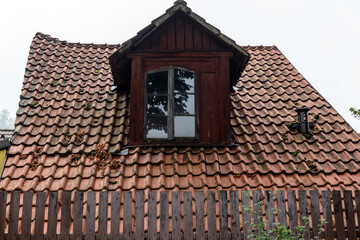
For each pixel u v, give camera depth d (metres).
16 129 7.30
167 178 6.23
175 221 4.43
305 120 7.64
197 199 4.49
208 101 7.20
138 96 7.15
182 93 7.19
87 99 8.31
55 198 4.47
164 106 7.16
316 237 4.44
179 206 4.47
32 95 8.27
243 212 4.52
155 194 4.47
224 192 4.55
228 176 6.34
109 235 4.37
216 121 7.13
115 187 5.97
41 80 8.81
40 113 7.80
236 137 7.38
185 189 5.99
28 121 7.57
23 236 4.41
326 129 7.82
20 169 6.39
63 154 6.71
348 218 4.65
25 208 4.47
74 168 6.42
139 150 6.85
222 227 4.47
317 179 6.44
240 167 6.55
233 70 7.77
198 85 7.24
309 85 9.45
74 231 4.38
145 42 7.32
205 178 6.20
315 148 7.23
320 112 8.39
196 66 7.30
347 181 6.48
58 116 7.67
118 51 7.11
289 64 10.48
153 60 7.29
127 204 4.43
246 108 8.40
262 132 7.56
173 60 7.29
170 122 7.05
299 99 8.81
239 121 7.83
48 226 4.41
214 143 7.04
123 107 8.11
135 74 7.21
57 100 8.22
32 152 6.70
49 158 6.64
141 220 4.41
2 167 6.42
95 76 9.34
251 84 9.41
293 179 6.39
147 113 7.12
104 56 10.34
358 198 4.71
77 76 9.24
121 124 7.53
